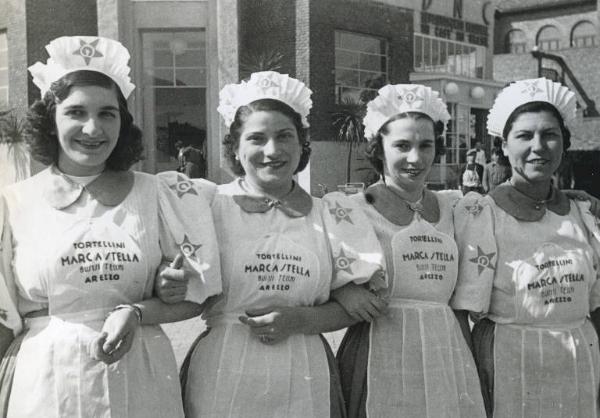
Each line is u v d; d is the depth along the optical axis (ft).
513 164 11.02
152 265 9.00
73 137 8.67
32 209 8.86
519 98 10.82
